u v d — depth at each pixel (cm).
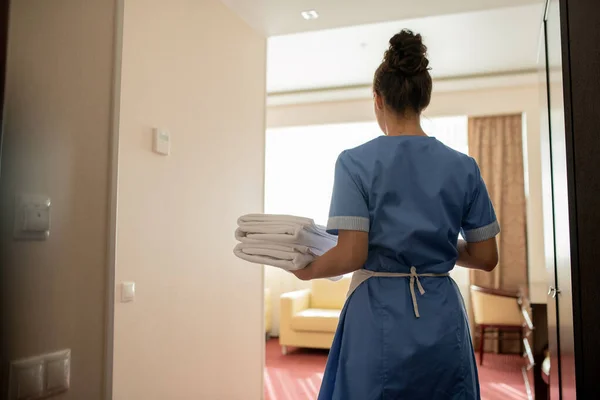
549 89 180
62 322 104
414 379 112
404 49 125
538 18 387
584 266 131
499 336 537
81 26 110
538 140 530
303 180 629
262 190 326
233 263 289
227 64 287
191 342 246
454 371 114
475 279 549
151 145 221
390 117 128
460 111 557
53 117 103
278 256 127
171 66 236
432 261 119
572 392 138
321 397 123
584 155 133
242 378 296
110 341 114
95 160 113
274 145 641
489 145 552
